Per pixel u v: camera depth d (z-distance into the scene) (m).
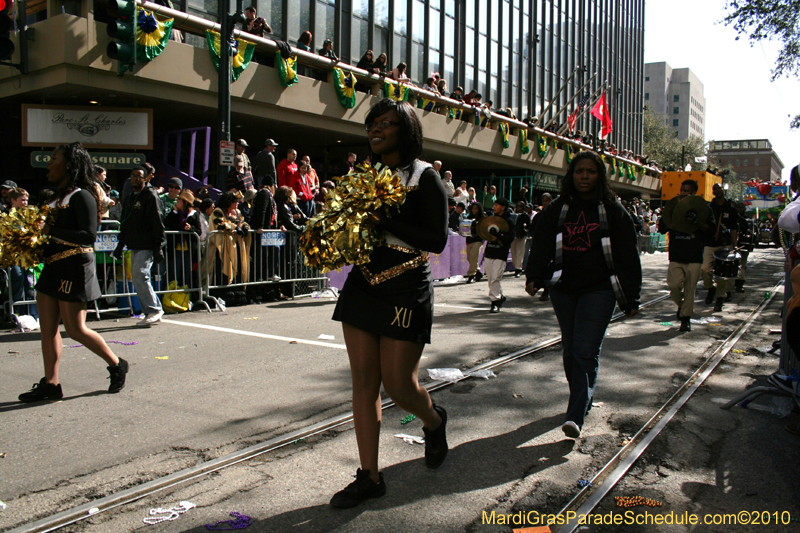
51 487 3.03
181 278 8.45
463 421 4.09
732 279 9.77
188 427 3.88
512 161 24.14
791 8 19.33
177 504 2.88
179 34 12.72
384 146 2.83
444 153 21.09
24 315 7.25
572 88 37.47
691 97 139.75
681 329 7.54
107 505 2.86
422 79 23.47
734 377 5.37
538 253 3.99
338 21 19.02
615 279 3.75
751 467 3.44
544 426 4.02
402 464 3.36
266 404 4.36
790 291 4.71
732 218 9.57
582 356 3.75
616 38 44.97
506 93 29.44
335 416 4.11
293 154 11.97
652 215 31.56
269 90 14.12
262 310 8.73
